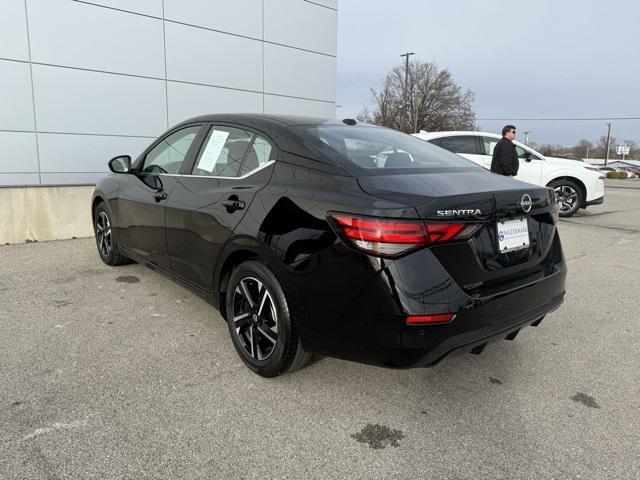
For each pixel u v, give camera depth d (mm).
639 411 2611
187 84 9164
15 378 2752
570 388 2848
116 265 5078
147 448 2178
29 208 6285
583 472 2113
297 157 2736
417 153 3143
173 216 3492
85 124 8047
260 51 10156
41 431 2270
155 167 4035
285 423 2414
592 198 10055
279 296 2600
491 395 2748
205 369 2934
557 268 2838
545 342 3512
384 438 2324
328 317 2363
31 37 7355
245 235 2742
